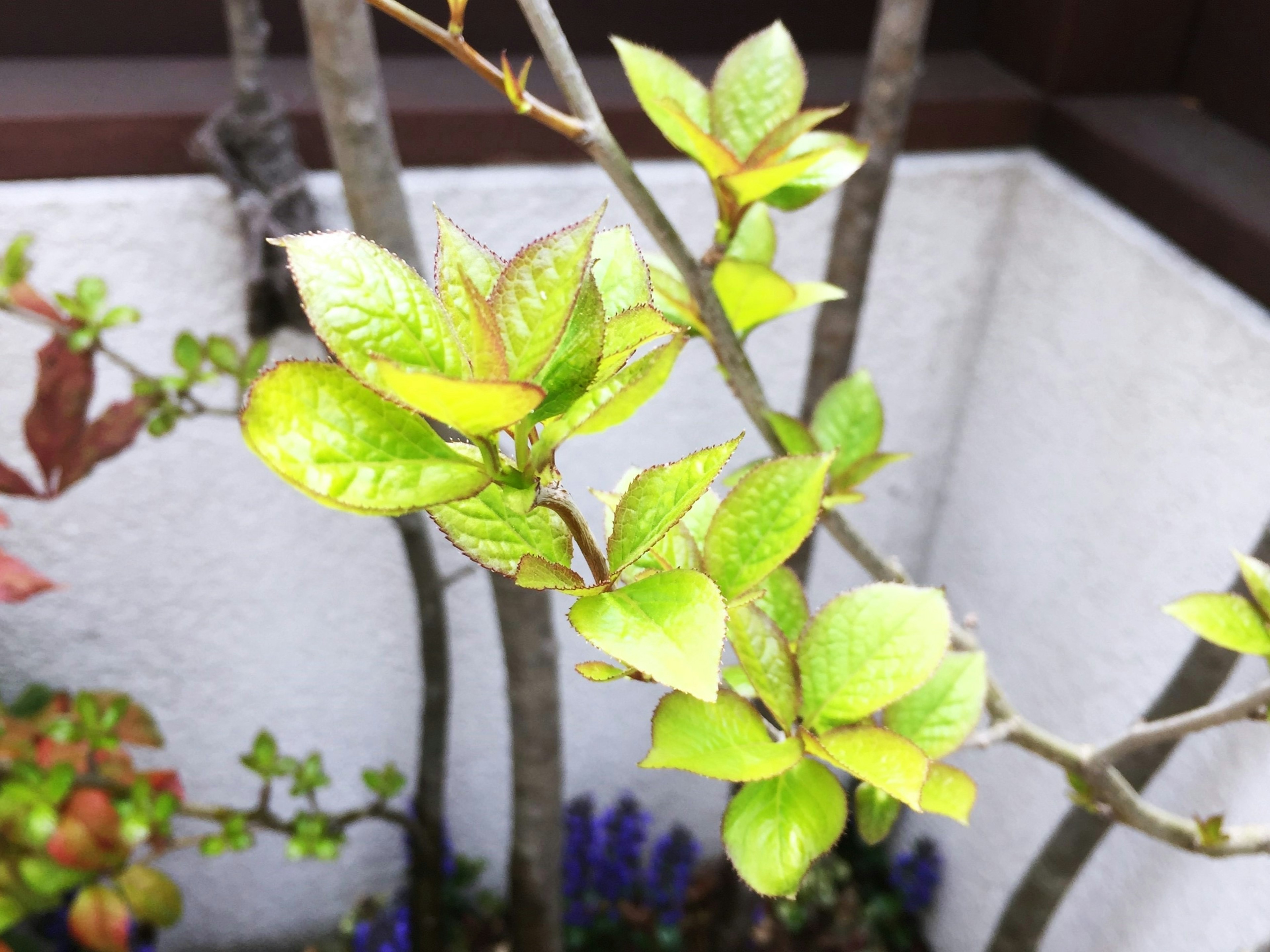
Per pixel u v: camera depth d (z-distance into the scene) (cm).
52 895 66
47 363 54
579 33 69
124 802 67
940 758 33
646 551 21
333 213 62
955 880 92
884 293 73
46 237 59
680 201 66
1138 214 61
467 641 83
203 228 61
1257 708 34
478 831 97
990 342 76
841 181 31
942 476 85
